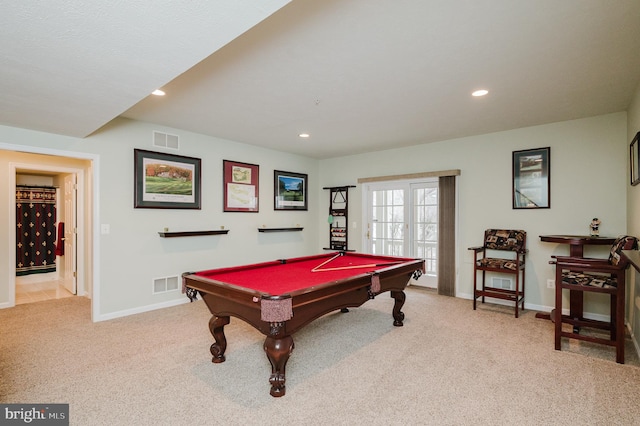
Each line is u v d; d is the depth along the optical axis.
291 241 6.01
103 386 2.29
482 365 2.62
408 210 5.48
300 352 2.88
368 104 3.36
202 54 1.76
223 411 2.00
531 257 4.21
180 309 4.18
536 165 4.17
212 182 4.77
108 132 3.78
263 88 2.93
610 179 3.69
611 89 2.98
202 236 4.67
